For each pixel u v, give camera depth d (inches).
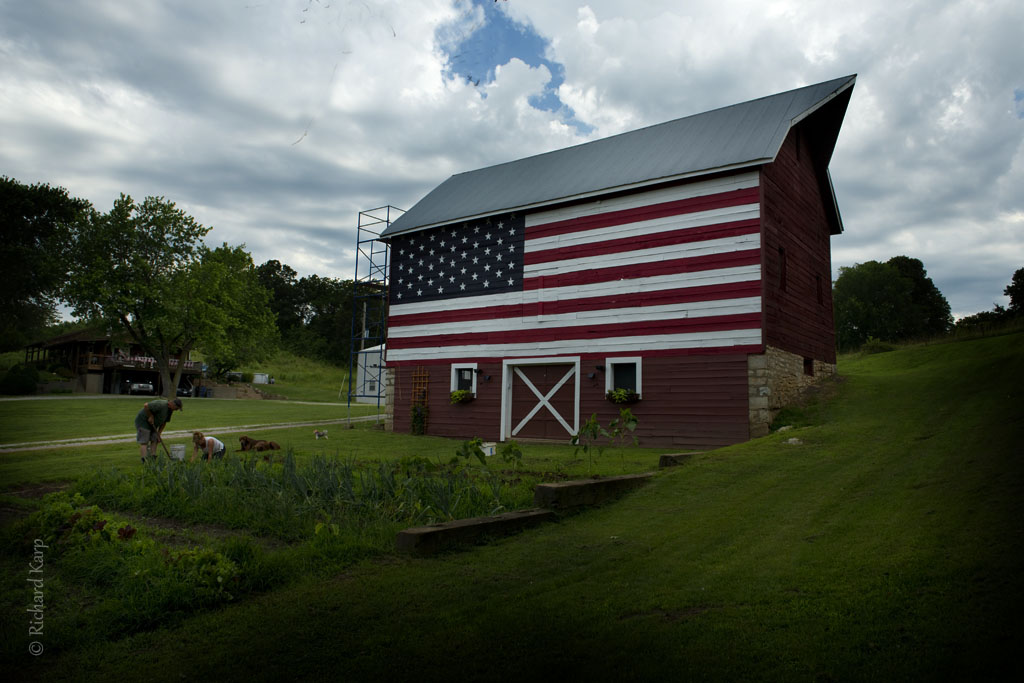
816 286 754.8
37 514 259.9
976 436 339.9
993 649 132.3
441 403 796.0
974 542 188.9
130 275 1620.3
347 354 3346.5
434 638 167.2
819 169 773.3
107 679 150.7
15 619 180.1
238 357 2416.3
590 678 142.0
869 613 158.4
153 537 273.0
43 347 2085.4
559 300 708.0
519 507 315.3
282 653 162.6
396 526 273.3
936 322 2357.3
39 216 1488.7
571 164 794.2
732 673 138.6
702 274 613.0
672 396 617.6
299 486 320.8
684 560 222.8
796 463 364.5
